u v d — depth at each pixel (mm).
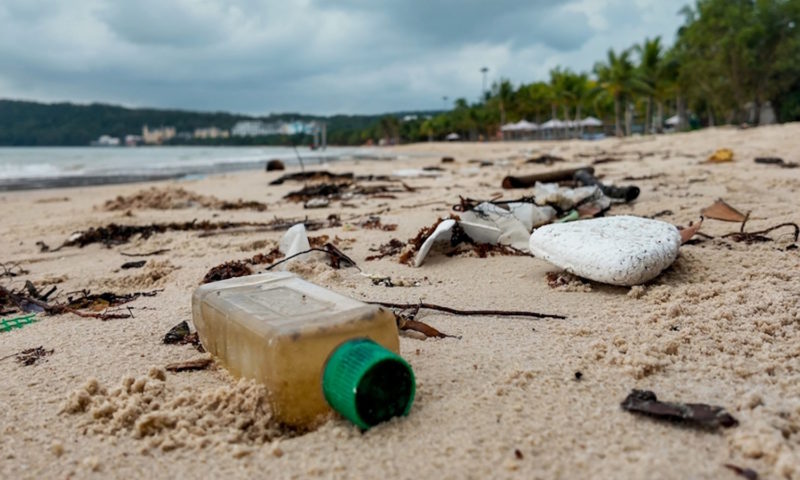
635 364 376
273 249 829
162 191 1592
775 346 404
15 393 381
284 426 321
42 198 2066
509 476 262
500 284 618
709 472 258
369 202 1404
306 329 318
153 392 361
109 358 440
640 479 253
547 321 491
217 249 877
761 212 917
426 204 1273
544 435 296
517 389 351
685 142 3484
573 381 361
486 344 437
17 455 305
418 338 454
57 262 882
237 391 341
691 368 374
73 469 290
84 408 355
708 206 997
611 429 301
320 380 316
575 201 950
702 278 589
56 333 511
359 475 270
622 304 524
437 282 639
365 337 326
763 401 320
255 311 365
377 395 304
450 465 273
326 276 653
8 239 1114
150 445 307
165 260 813
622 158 2553
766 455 267
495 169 2447
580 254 582
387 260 746
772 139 2746
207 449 302
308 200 1515
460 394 348
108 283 719
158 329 510
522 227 779
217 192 1874
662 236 596
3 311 601
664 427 301
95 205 1619
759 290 525
